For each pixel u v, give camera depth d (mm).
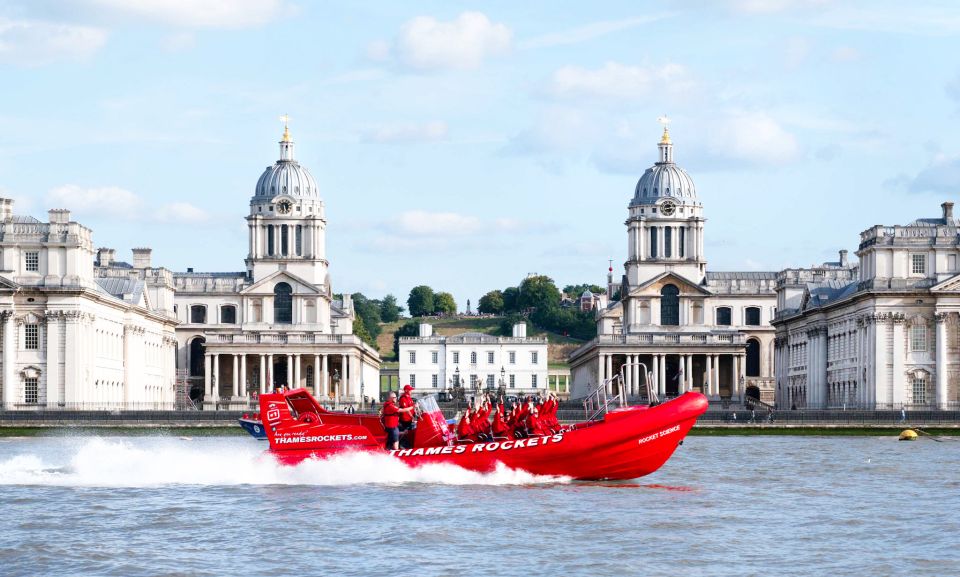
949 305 177625
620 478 80750
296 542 59938
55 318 179625
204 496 73688
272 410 79562
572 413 165250
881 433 159000
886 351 179500
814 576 53844
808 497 77562
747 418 165000
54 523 65062
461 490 76000
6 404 179250
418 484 78562
